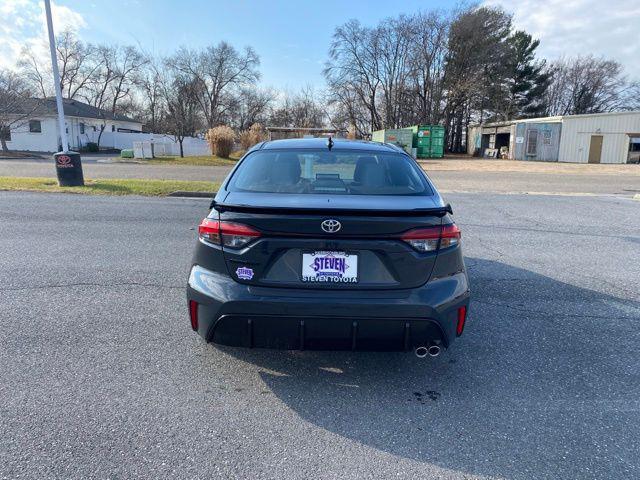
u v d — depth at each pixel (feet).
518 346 11.93
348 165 11.30
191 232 24.52
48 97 156.66
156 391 9.44
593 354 11.54
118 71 200.95
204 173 65.87
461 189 51.21
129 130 182.50
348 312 8.70
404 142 138.10
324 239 8.75
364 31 168.25
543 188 53.36
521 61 191.42
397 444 7.98
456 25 159.12
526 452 7.81
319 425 8.48
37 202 33.81
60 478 6.94
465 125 186.50
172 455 7.53
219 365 10.59
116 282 16.17
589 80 212.23
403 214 8.89
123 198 37.17
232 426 8.36
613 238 25.23
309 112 213.46
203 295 9.14
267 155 11.84
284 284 8.87
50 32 40.42
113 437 7.93
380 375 10.36
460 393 9.66
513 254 21.48
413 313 8.79
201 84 180.75
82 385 9.56
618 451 7.86
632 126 115.14
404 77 169.89
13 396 9.09
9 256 19.35
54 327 12.37
